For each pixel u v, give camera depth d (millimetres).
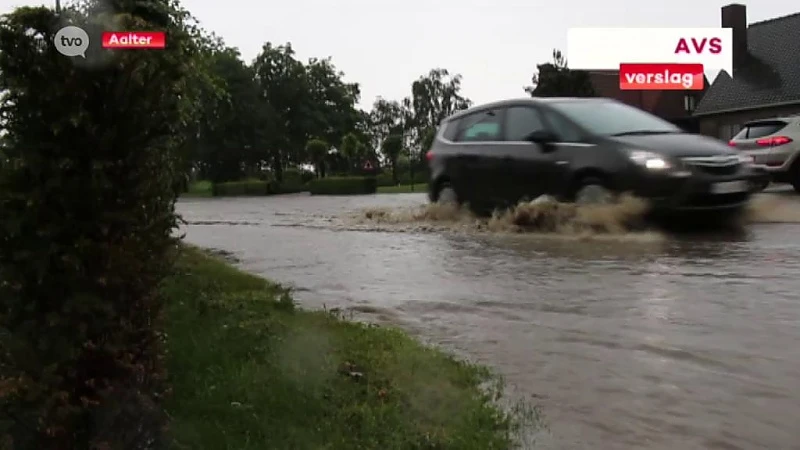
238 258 8242
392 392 3629
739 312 4875
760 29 36594
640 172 8703
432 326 5035
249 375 3641
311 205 17250
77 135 2523
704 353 4148
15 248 2512
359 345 4387
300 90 67250
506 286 6082
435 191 12055
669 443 3133
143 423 2717
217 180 61188
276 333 4422
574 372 3992
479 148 11109
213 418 3193
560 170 9648
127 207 2602
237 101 59562
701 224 9125
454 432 3232
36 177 2494
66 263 2492
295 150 66062
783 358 4020
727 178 8664
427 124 88438
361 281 6637
